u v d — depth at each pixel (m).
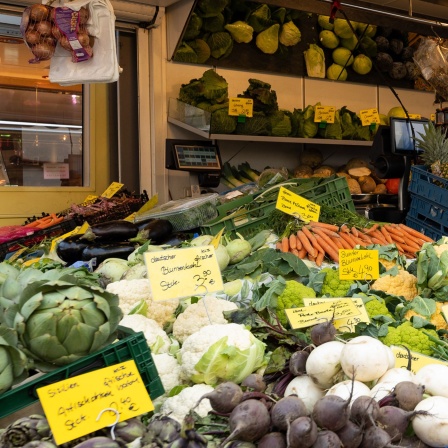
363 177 5.52
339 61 5.86
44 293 1.36
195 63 5.15
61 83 3.43
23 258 3.52
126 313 2.14
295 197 3.23
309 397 1.53
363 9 4.21
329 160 5.95
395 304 2.35
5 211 4.64
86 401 1.31
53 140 4.86
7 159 4.73
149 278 1.85
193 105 4.77
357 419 1.29
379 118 5.85
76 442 1.28
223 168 5.23
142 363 1.47
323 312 1.98
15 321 1.34
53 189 4.80
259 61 5.50
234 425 1.27
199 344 1.72
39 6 3.28
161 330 2.00
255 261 2.69
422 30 4.94
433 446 1.37
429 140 3.95
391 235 3.39
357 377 1.50
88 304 1.36
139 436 1.29
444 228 3.69
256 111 4.86
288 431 1.22
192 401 1.58
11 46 4.68
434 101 6.27
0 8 4.27
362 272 2.52
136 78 4.95
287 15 5.54
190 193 5.14
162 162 5.03
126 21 4.79
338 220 3.42
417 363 1.79
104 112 4.93
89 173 4.92
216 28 5.12
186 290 1.89
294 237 3.03
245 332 1.76
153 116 4.98
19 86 4.72
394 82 6.26
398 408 1.35
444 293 2.42
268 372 1.68
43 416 1.31
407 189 4.25
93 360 1.40
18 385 1.32
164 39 4.96
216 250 2.72
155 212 3.72
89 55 3.31
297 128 5.18
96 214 4.16
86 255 3.12
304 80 5.77
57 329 1.32
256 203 3.47
